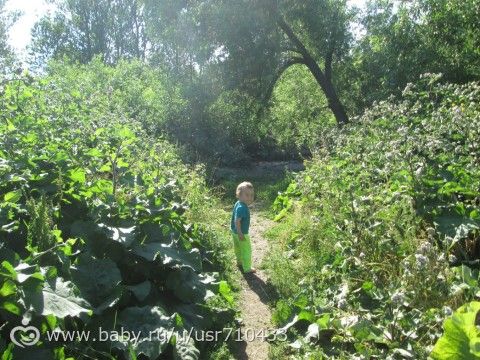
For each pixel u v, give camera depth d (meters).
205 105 18.56
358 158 7.91
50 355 3.16
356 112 19.62
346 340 4.22
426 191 5.57
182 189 8.00
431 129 7.36
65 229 4.70
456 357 3.16
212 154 17.52
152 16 19.48
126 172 6.63
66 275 3.83
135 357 3.36
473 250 5.20
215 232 7.09
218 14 18.53
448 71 15.01
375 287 4.64
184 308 4.46
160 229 5.04
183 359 3.62
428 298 4.27
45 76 11.44
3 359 2.90
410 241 5.13
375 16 17.78
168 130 17.33
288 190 9.59
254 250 7.45
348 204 5.88
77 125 8.13
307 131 21.30
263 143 22.83
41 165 5.55
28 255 3.96
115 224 4.86
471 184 5.53
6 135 5.72
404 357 3.79
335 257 5.68
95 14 46.12
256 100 20.33
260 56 19.17
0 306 3.11
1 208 4.04
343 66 20.69
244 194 6.28
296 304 4.75
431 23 15.80
